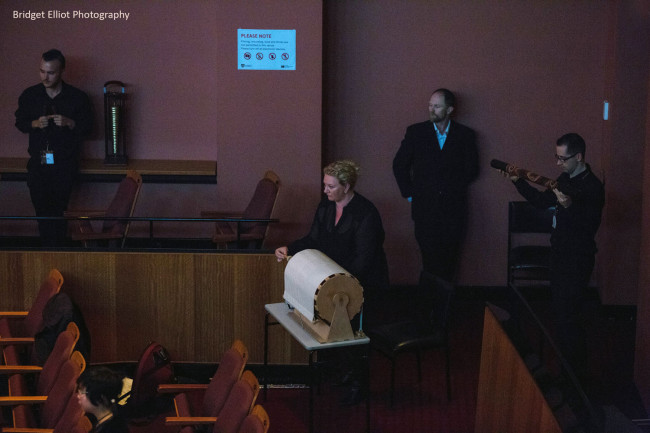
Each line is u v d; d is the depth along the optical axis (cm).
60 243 763
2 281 608
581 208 547
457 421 557
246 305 607
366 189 789
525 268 689
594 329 714
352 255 555
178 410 456
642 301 571
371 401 582
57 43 788
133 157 802
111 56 789
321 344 505
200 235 800
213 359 615
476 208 784
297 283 529
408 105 776
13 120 799
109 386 412
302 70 745
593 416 325
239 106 751
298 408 571
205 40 787
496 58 765
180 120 797
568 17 757
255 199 711
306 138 753
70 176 755
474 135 752
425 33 766
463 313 755
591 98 765
